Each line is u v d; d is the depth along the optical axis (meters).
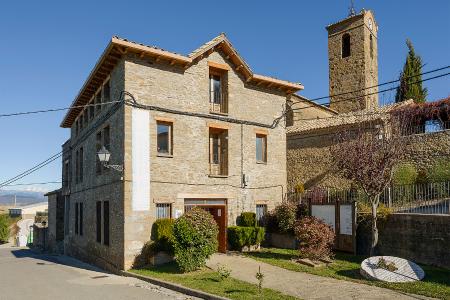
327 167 24.09
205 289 10.70
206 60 18.03
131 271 14.49
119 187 15.71
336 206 16.14
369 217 14.87
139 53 15.88
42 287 12.51
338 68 34.78
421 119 21.17
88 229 20.89
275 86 20.52
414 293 9.48
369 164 13.20
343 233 15.77
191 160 17.08
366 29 33.66
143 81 16.05
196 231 13.41
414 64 31.09
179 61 16.75
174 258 15.46
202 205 17.34
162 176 16.16
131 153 15.45
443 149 19.66
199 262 13.43
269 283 11.22
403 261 11.91
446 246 12.39
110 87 17.48
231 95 18.80
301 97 27.98
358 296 9.41
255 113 19.70
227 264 14.27
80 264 19.92
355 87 33.53
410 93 30.02
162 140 16.62
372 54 34.81
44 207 68.06
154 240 15.45
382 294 9.50
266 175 19.80
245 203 18.78
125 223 15.02
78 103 22.91
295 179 25.78
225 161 18.47
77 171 25.14
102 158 15.34
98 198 18.89
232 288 10.70
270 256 15.83
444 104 20.06
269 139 20.14
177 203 16.44
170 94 16.73
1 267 18.70
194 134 17.31
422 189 15.30
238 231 17.27
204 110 17.75
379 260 11.77
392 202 15.62
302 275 12.09
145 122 15.95
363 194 16.25
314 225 14.27
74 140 26.67
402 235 13.76
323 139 24.53
